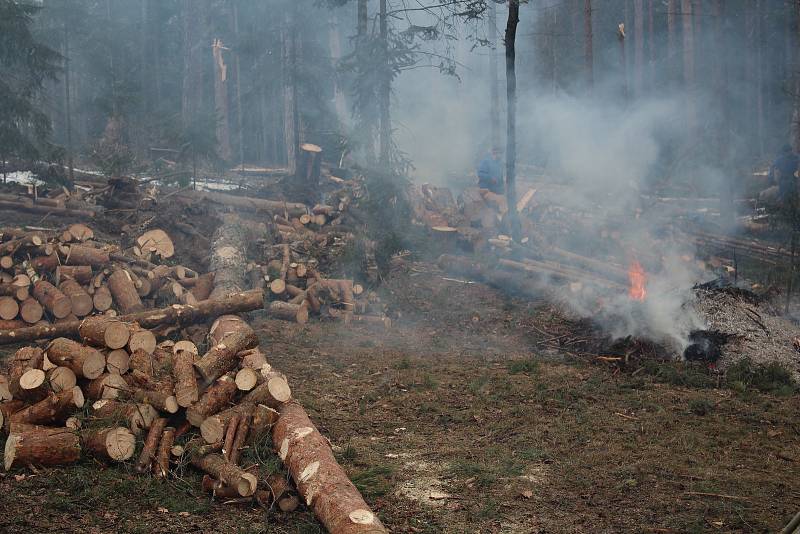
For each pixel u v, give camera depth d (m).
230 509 5.36
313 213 16.50
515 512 5.43
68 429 5.97
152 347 6.89
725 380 9.36
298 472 5.45
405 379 9.02
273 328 11.23
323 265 13.77
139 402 6.16
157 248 12.89
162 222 14.24
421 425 7.46
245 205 17.03
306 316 11.75
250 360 6.97
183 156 22.16
